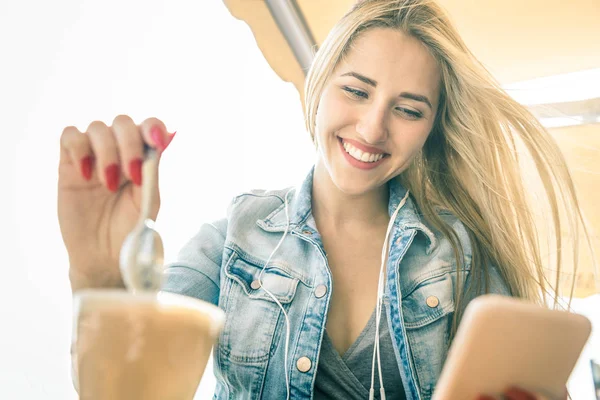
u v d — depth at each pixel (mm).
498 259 1509
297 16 2869
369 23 1280
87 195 881
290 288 1353
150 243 541
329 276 1327
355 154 1277
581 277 2555
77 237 875
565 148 3227
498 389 669
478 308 658
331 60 1312
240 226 1437
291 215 1455
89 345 479
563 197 1614
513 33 3365
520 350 659
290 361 1287
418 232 1458
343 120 1262
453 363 668
